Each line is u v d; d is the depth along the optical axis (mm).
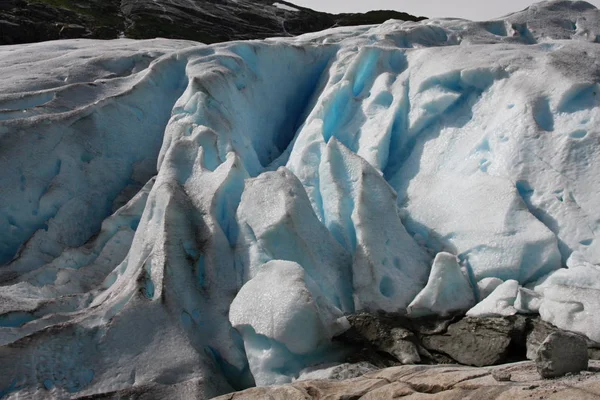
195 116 10484
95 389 6980
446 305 7832
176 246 8281
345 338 7453
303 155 10172
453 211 9164
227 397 6309
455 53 11609
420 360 7062
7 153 10117
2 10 33969
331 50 14219
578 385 4781
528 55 10945
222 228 8867
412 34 13922
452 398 5223
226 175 9070
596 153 8883
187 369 7109
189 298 7910
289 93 13641
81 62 13672
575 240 8219
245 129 11438
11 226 9727
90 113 11211
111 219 9859
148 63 13828
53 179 10273
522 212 8500
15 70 13406
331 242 8555
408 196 9953
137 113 11883
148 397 6758
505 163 9305
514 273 8086
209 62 12258
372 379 6188
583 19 14570
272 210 8422
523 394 4891
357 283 8180
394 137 11078
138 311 7617
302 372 7047
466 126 10398
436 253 8852
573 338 5266
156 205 8953
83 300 8492
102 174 10867
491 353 6895
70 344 7297
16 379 6895
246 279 8188
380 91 11602
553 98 9781
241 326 7387
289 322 7055
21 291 8422
